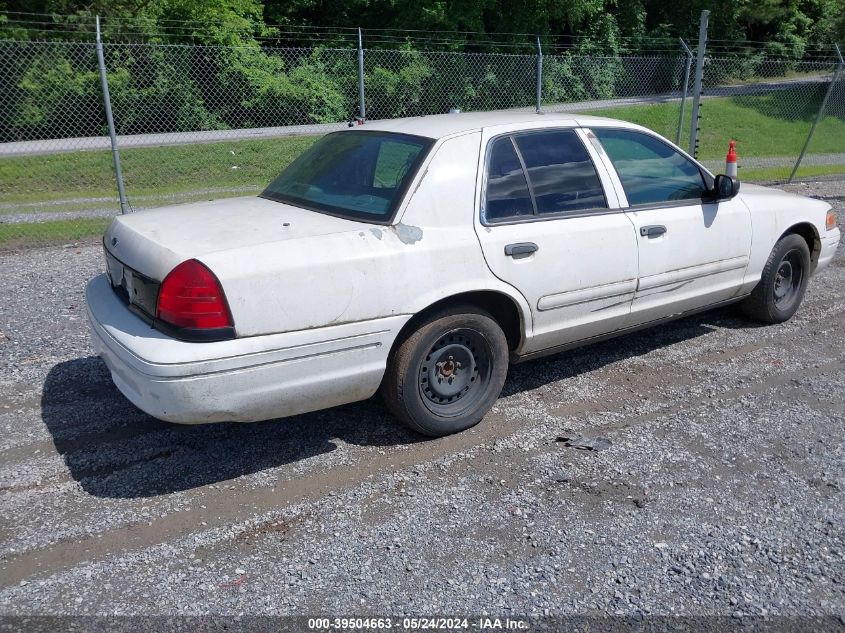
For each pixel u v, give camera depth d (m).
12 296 6.95
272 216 4.09
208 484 3.79
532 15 26.91
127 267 3.80
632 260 4.72
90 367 5.27
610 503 3.59
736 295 5.65
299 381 3.62
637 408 4.65
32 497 3.66
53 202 12.42
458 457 4.04
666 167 5.09
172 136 17.53
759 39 35.44
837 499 3.62
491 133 4.33
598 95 26.73
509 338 4.51
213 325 3.38
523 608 2.88
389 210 3.95
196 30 19.28
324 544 3.29
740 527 3.39
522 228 4.26
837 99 26.16
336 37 24.36
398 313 3.82
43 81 17.66
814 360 5.43
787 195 6.03
